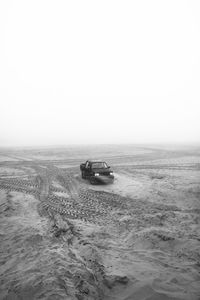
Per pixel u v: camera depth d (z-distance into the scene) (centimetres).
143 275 547
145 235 739
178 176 1808
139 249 678
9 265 607
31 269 569
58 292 473
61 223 873
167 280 525
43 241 730
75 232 794
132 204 1110
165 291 489
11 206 1084
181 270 564
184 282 518
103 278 539
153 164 2658
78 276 529
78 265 579
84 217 952
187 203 1083
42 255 639
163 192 1290
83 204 1133
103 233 784
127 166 2520
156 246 686
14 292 491
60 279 514
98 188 1474
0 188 1500
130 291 495
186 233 755
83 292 485
